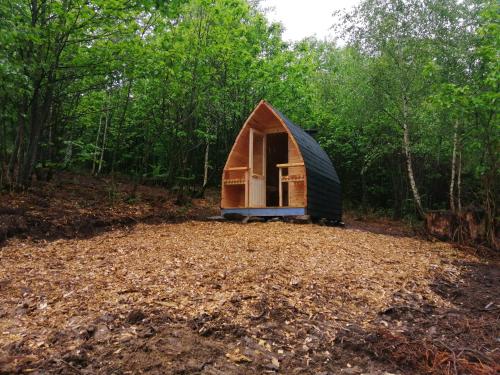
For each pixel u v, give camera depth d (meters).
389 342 3.49
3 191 8.47
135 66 9.18
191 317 3.60
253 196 10.75
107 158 18.34
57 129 12.61
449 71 11.50
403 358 3.24
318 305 4.21
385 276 5.54
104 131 15.55
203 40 11.19
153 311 3.67
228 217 10.20
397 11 12.99
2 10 6.65
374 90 13.94
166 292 4.20
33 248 6.21
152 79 10.58
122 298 4.00
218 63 12.21
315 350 3.28
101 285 4.43
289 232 8.05
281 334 3.47
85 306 3.81
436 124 13.05
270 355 3.11
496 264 7.10
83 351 2.94
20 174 8.89
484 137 8.98
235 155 10.98
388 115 14.91
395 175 20.30
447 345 3.55
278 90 14.03
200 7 10.94
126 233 7.70
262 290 4.38
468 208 9.22
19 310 3.73
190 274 4.86
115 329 3.33
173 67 9.78
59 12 7.54
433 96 8.75
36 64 7.68
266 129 11.45
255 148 11.53
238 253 6.01
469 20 11.75
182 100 11.96
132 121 14.58
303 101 15.53
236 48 11.77
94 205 9.48
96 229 7.89
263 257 5.82
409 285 5.30
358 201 23.05
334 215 11.68
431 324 4.09
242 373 2.81
